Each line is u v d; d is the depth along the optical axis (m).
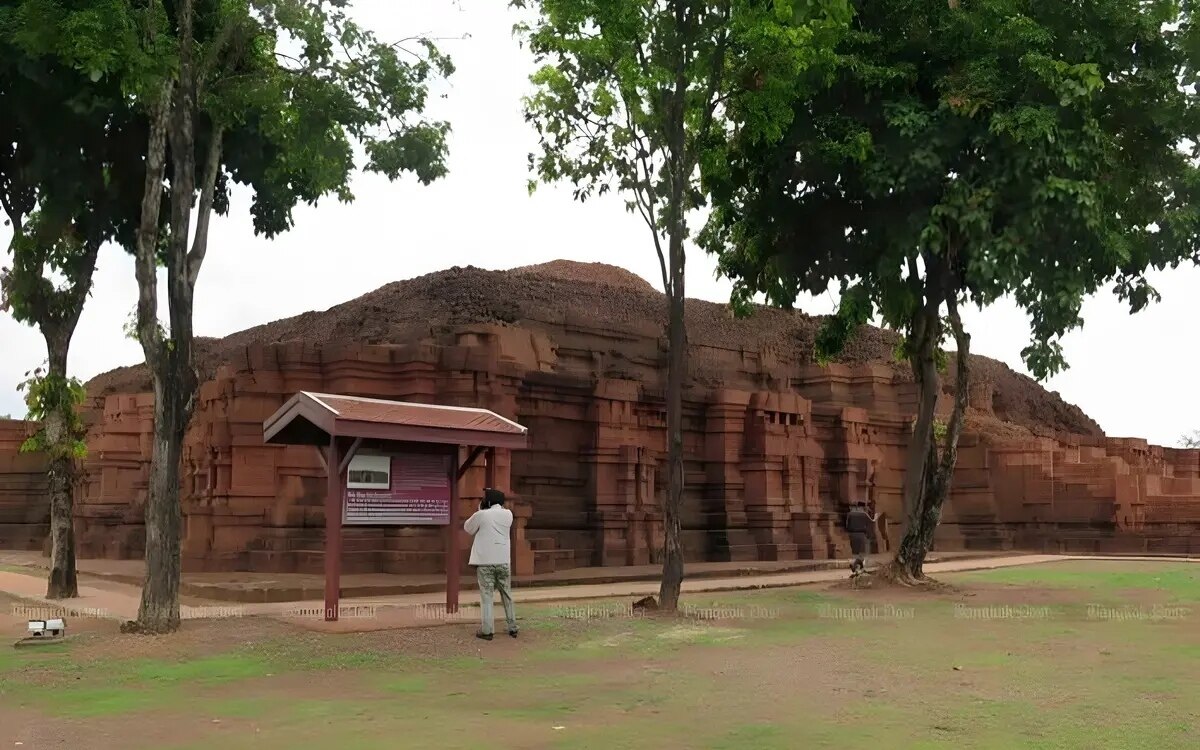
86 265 21.31
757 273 26.17
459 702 10.52
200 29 19.84
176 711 10.04
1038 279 21.52
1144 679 12.12
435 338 29.45
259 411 26.16
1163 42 22.19
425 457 17.53
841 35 20.33
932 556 37.00
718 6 18.36
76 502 37.00
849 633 16.14
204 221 16.67
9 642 14.69
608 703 10.50
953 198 20.62
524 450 29.50
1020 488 45.31
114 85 19.47
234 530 25.55
